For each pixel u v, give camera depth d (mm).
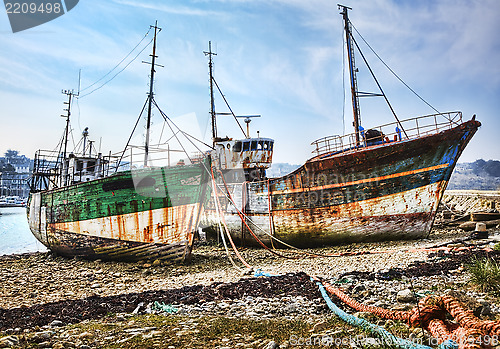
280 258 15398
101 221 16234
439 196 15898
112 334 5699
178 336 5457
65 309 7691
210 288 9273
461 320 4406
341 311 6215
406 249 14125
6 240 33125
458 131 15203
